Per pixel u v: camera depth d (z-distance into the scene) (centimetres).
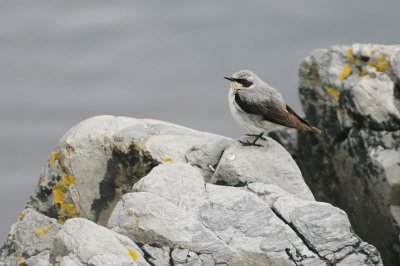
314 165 1938
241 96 1391
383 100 1748
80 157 1520
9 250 1436
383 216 1697
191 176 1288
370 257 1192
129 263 1079
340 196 1867
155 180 1277
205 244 1170
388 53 1838
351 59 1894
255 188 1301
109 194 1510
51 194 1527
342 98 1847
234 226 1210
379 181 1692
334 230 1214
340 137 1855
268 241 1195
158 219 1189
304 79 1953
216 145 1452
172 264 1155
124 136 1511
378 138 1738
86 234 1130
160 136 1500
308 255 1185
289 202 1254
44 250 1429
